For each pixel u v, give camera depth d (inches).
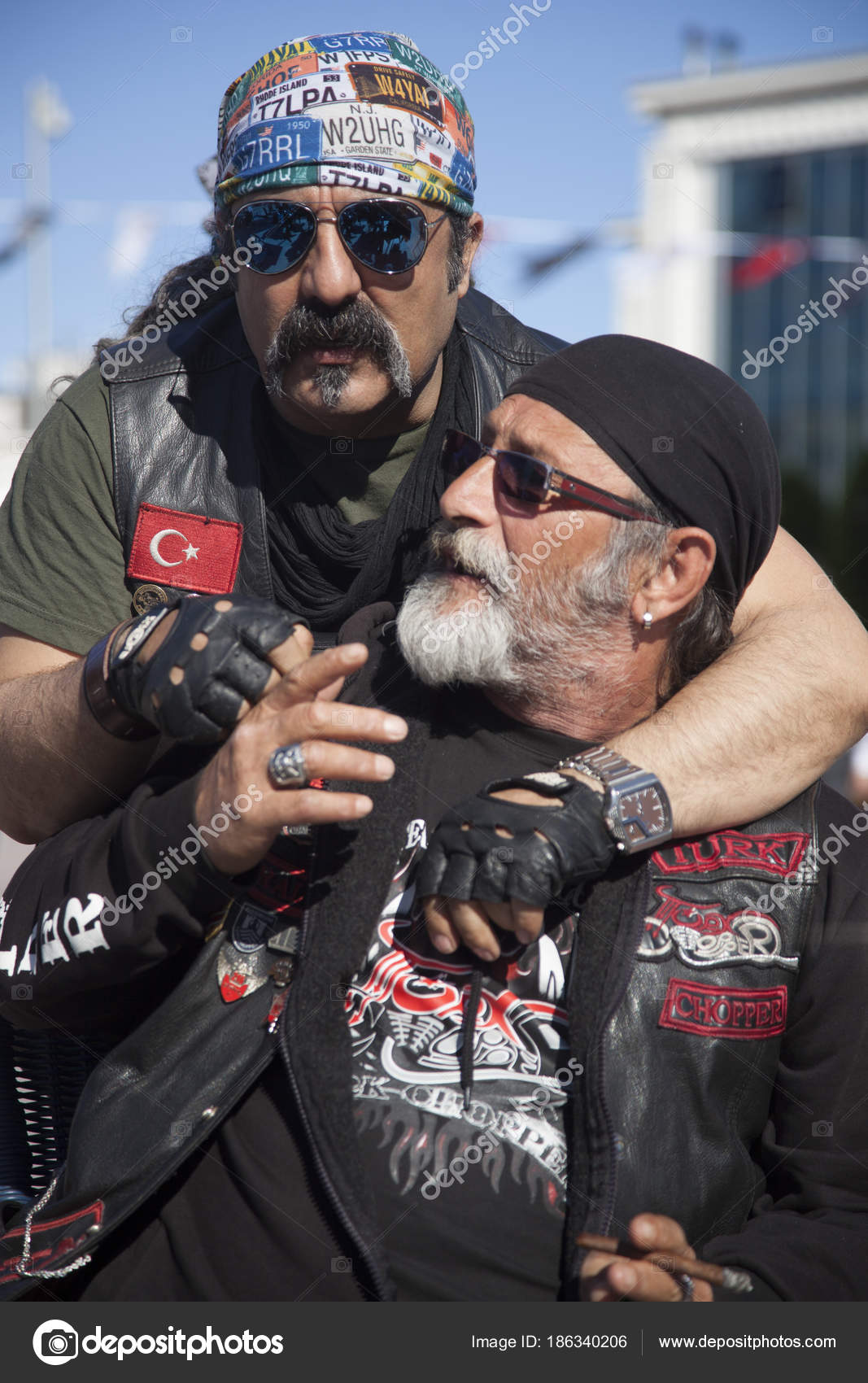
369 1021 57.4
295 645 53.8
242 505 72.6
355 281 65.8
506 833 53.4
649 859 58.9
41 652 70.2
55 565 71.1
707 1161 56.9
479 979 57.0
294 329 66.7
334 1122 53.6
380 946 58.2
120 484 71.6
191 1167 57.2
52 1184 59.3
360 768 50.8
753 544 64.7
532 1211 54.7
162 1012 56.9
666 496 60.6
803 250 294.4
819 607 68.5
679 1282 50.4
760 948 58.9
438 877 54.1
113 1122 56.3
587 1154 54.1
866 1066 60.0
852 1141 59.5
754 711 60.6
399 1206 54.4
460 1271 53.9
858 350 673.6
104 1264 57.2
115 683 56.7
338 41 67.4
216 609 54.0
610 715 64.3
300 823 51.7
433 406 75.1
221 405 73.8
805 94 649.6
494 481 61.9
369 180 64.5
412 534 72.6
